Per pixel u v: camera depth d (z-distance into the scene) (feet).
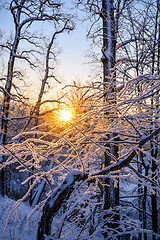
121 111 12.00
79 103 13.79
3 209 25.88
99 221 12.03
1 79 47.98
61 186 10.41
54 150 11.19
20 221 21.95
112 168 11.09
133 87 11.62
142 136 11.16
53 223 25.17
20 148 10.52
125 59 30.19
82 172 10.81
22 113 59.72
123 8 30.12
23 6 47.67
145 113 11.66
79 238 11.21
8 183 65.57
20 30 50.52
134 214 38.78
